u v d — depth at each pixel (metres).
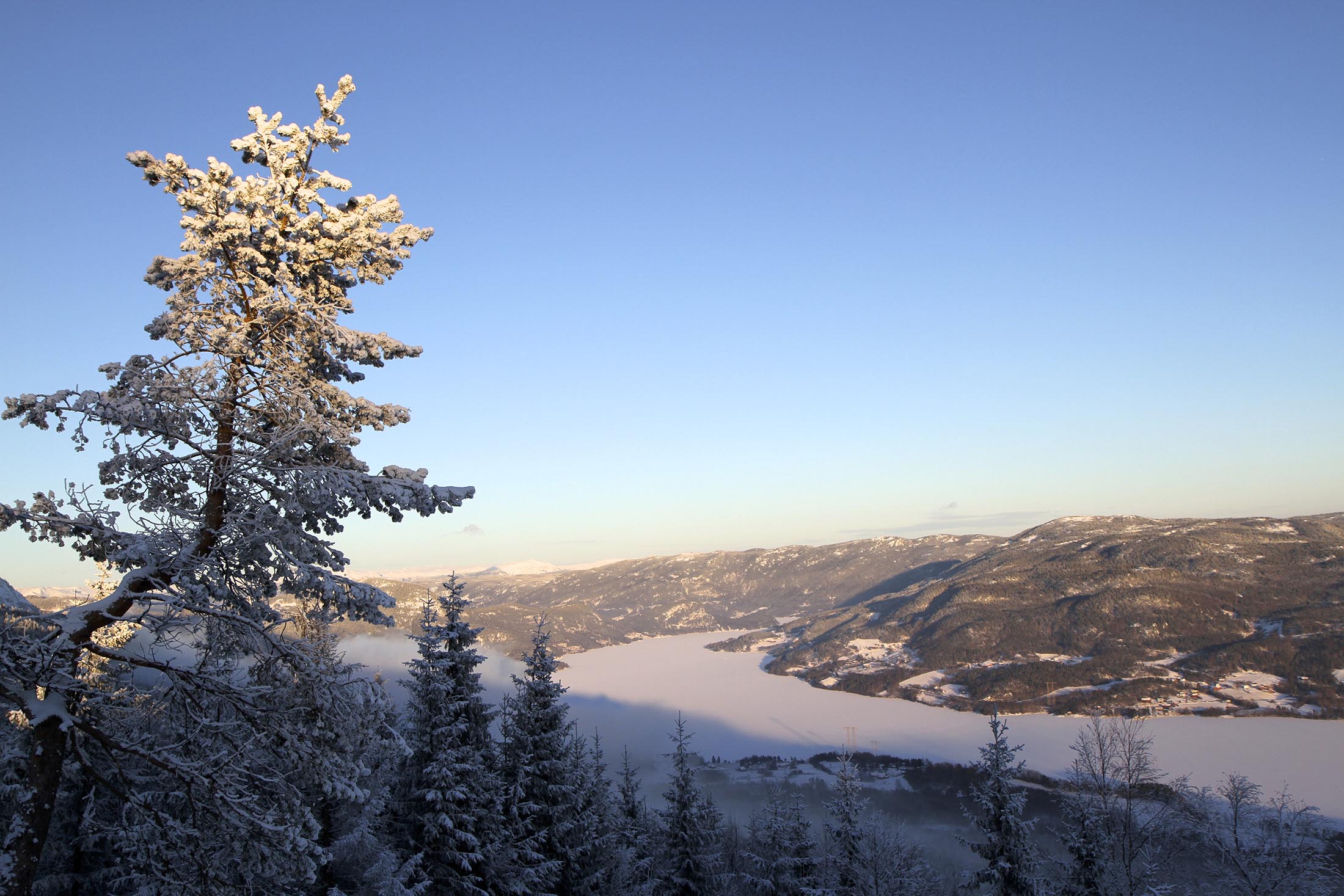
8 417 9.21
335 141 11.79
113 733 10.55
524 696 28.58
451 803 21.56
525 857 25.47
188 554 9.90
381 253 11.92
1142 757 29.22
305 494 10.76
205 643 10.49
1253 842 28.95
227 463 10.66
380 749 11.85
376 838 19.66
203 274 10.98
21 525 9.41
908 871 36.12
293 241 11.42
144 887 10.73
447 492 11.09
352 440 11.45
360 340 11.65
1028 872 27.78
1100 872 27.55
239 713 10.57
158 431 10.09
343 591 10.73
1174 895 29.03
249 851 10.11
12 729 10.97
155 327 10.73
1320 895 27.70
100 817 13.77
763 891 37.06
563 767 28.02
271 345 11.30
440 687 22.53
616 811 40.28
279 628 11.46
